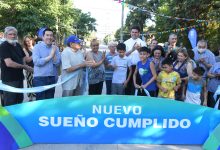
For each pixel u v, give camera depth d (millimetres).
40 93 5449
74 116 4129
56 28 35906
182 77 5797
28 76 7344
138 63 5664
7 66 5402
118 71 6340
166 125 4195
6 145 4020
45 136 4145
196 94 5543
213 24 19109
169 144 4234
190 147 4203
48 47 5461
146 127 4188
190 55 5812
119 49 6281
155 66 5902
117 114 4141
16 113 4066
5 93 5520
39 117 4105
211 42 18969
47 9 33469
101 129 4168
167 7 26219
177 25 21922
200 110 4191
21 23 31391
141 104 4137
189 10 20484
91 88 6219
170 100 4156
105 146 4156
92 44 6242
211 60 6395
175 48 6539
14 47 5562
